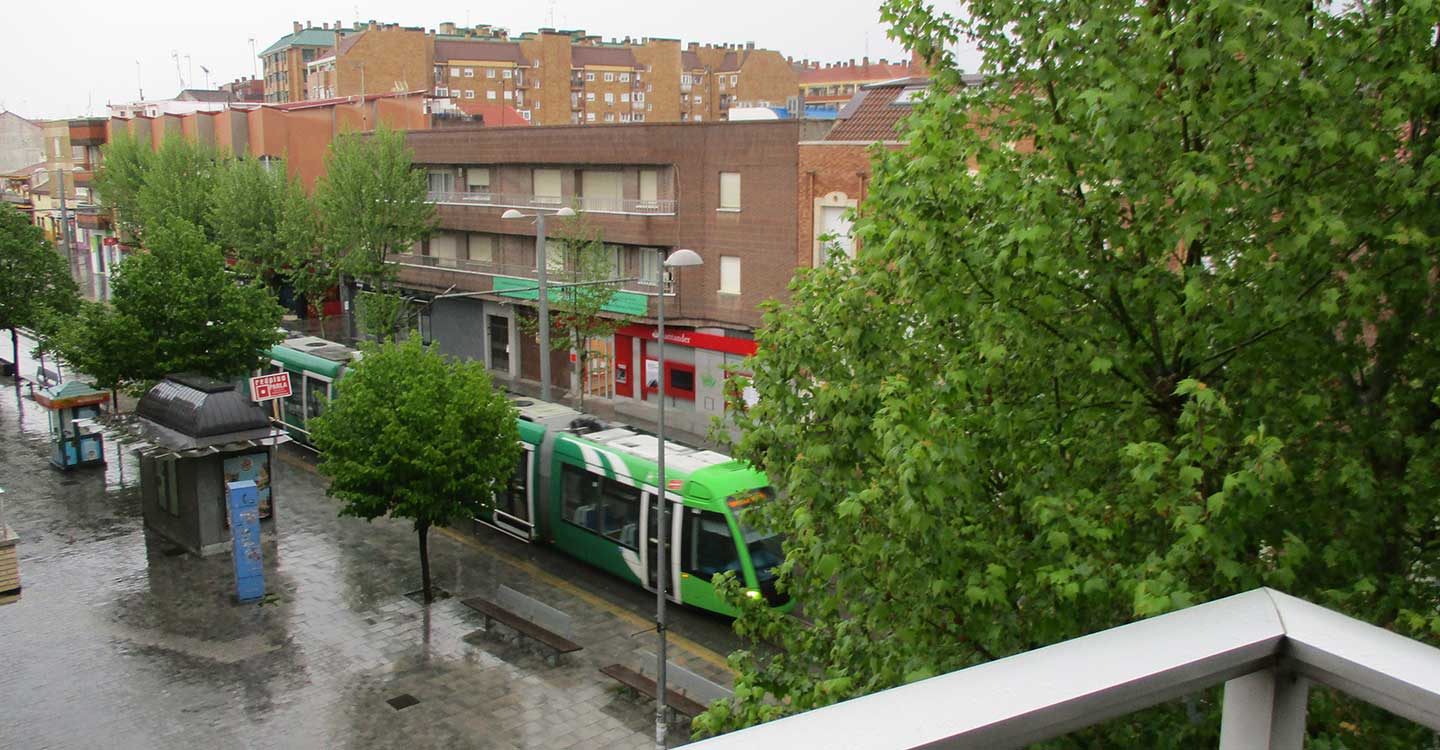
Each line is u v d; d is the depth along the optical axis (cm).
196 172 5997
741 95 10800
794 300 1081
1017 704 154
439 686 1853
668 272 3906
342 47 9581
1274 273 786
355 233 4669
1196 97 805
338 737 1681
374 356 2222
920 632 838
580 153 4162
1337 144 788
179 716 1745
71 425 3219
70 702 1789
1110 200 830
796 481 905
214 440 2452
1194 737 738
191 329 2933
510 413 2267
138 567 2433
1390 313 838
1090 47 810
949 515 818
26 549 2545
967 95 910
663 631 1659
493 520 2602
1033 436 875
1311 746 620
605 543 2264
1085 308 871
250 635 2059
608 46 11850
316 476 3191
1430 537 834
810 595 1037
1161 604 650
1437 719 160
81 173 8694
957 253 835
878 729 146
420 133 5028
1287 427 840
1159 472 706
